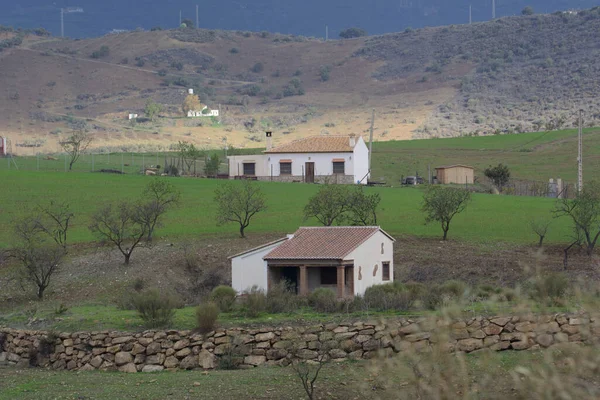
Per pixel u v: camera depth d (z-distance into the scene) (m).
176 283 84.44
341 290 72.50
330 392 36.72
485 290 62.38
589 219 92.56
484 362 26.59
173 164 198.00
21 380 43.00
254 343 44.38
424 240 101.25
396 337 42.38
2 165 187.25
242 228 104.31
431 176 190.62
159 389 39.56
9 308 74.12
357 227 79.81
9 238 103.19
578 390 21.12
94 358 46.12
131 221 100.69
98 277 87.81
